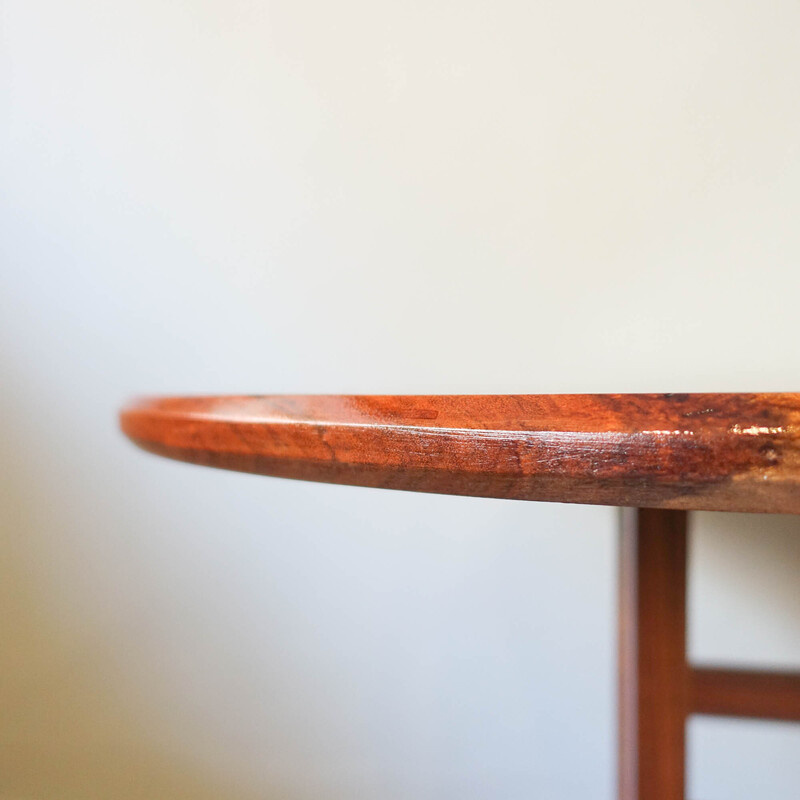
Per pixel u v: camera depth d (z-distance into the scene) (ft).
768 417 1.44
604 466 1.50
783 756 3.24
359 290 3.31
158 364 3.41
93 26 3.40
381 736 3.41
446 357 3.27
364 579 3.39
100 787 3.50
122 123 3.40
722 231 3.11
